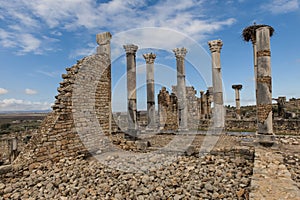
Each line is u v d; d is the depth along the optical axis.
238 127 20.44
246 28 13.54
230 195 6.50
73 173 8.68
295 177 7.01
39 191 7.38
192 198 6.46
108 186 7.54
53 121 10.22
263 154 8.84
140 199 6.58
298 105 31.41
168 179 8.01
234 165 9.12
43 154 9.48
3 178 8.09
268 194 5.11
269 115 10.73
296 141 12.02
